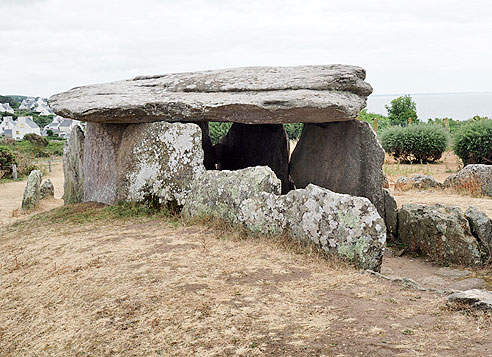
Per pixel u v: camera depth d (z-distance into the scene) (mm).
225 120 8719
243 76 9453
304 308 4441
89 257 6301
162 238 6812
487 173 12164
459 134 18062
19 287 5934
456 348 3586
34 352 4430
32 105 138000
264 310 4422
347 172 9000
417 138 20281
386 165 19562
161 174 8602
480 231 7051
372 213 5812
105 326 4465
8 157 21688
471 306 4266
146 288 5062
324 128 9633
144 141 8922
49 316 4992
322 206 6109
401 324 4035
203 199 7711
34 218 9484
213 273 5387
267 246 6266
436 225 7359
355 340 3781
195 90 9508
